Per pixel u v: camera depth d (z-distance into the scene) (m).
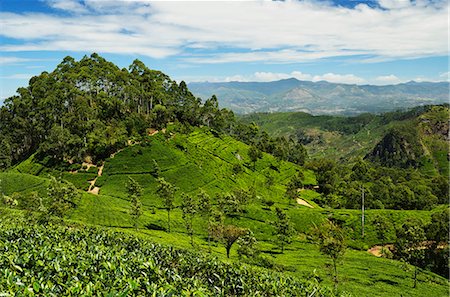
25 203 89.81
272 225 112.75
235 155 194.50
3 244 22.73
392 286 69.56
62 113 168.88
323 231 69.00
